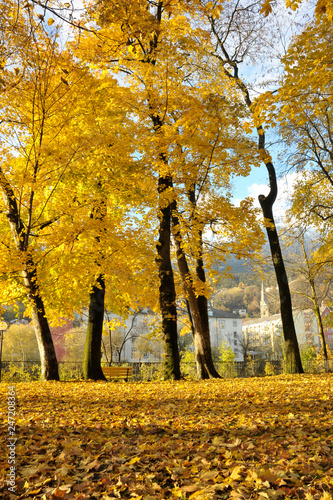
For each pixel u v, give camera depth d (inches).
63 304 503.5
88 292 543.5
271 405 244.7
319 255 768.3
